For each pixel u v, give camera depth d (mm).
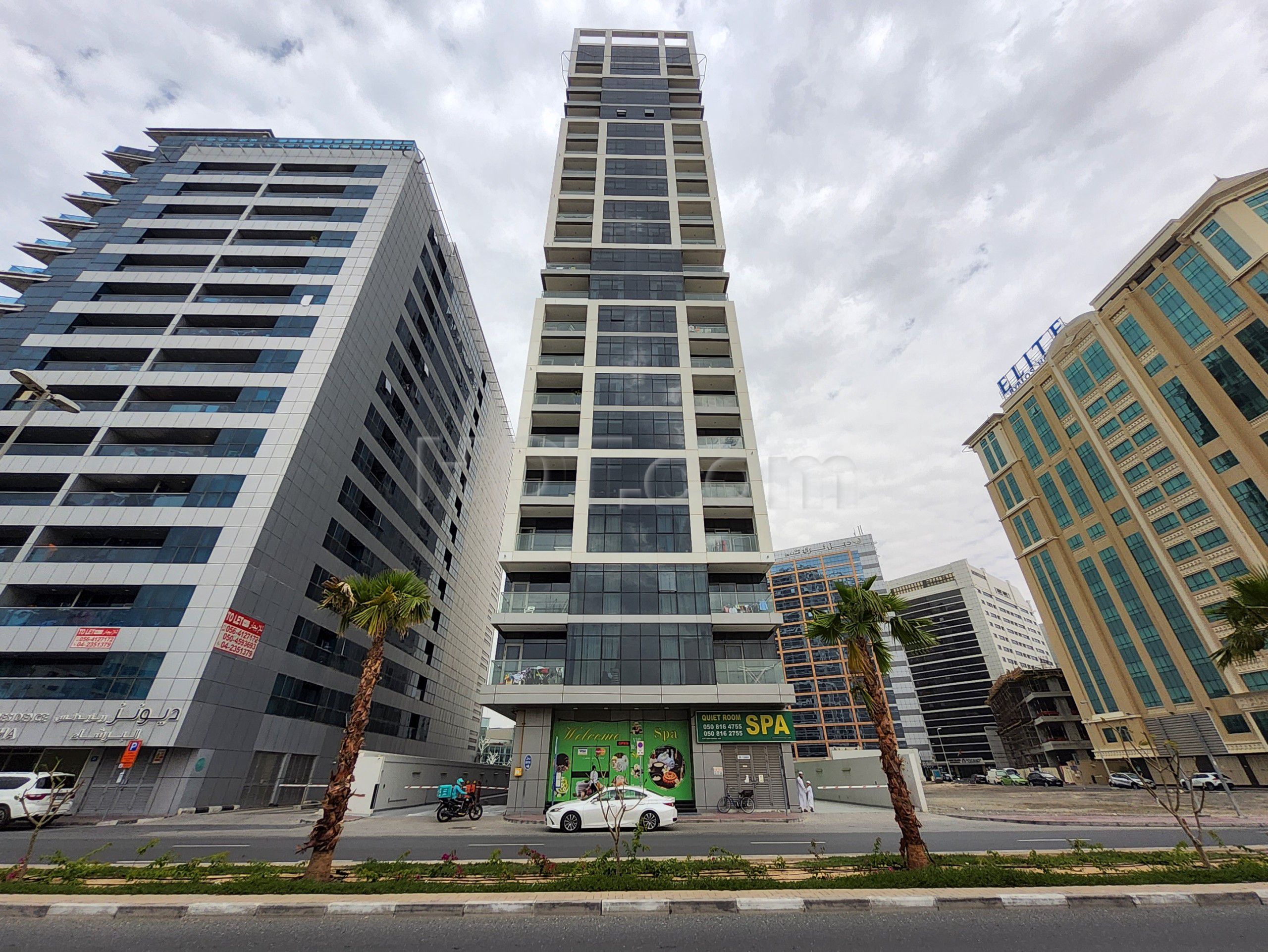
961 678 110188
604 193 46562
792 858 10734
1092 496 57875
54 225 41938
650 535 30469
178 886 8344
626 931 6941
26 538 30125
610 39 63375
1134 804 25406
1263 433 43750
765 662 26984
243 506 31672
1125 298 54469
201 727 26625
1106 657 54688
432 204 55875
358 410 41062
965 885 8438
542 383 37500
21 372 17453
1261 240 43375
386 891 8312
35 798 17953
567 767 25766
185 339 37406
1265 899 7668
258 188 46750
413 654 50812
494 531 80750
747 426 34750
